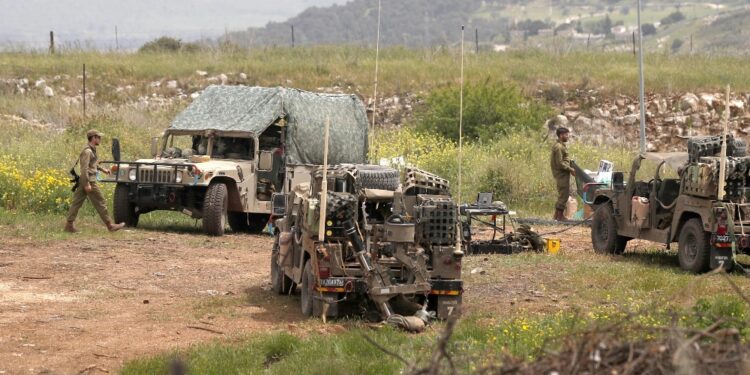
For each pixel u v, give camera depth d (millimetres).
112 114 98812
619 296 40094
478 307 38125
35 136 86562
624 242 54688
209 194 59562
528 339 29375
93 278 44312
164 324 35875
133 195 60531
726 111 46125
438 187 36875
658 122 110250
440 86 114000
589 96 112688
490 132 95688
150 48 139750
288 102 63719
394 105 112062
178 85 115750
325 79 117125
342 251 35719
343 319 35781
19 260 47750
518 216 70812
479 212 53656
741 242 46188
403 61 126562
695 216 48750
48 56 126188
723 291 41562
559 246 54562
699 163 47531
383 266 35344
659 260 52281
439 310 35250
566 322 31984
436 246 35406
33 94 109562
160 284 43594
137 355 31453
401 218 34688
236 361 29828
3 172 65312
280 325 35438
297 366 29109
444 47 139250
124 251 51875
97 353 31609
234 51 135375
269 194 62969
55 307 38281
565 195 66812
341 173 36875
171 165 59562
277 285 41656
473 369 24484
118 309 38281
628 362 16547
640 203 51844
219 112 64375
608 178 66688
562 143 66875
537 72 119312
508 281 44406
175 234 59344
